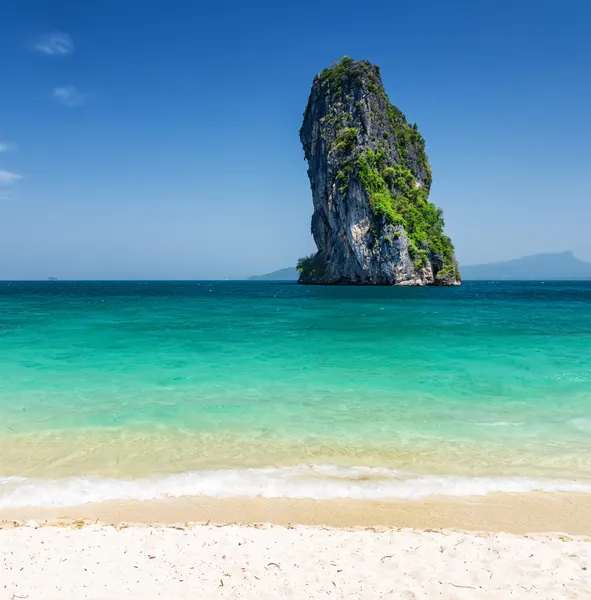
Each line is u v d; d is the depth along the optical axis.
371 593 4.30
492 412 10.17
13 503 6.36
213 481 7.03
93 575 4.52
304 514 6.17
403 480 7.12
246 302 48.66
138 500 6.49
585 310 37.59
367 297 57.66
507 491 6.84
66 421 9.48
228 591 4.29
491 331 23.33
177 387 12.09
